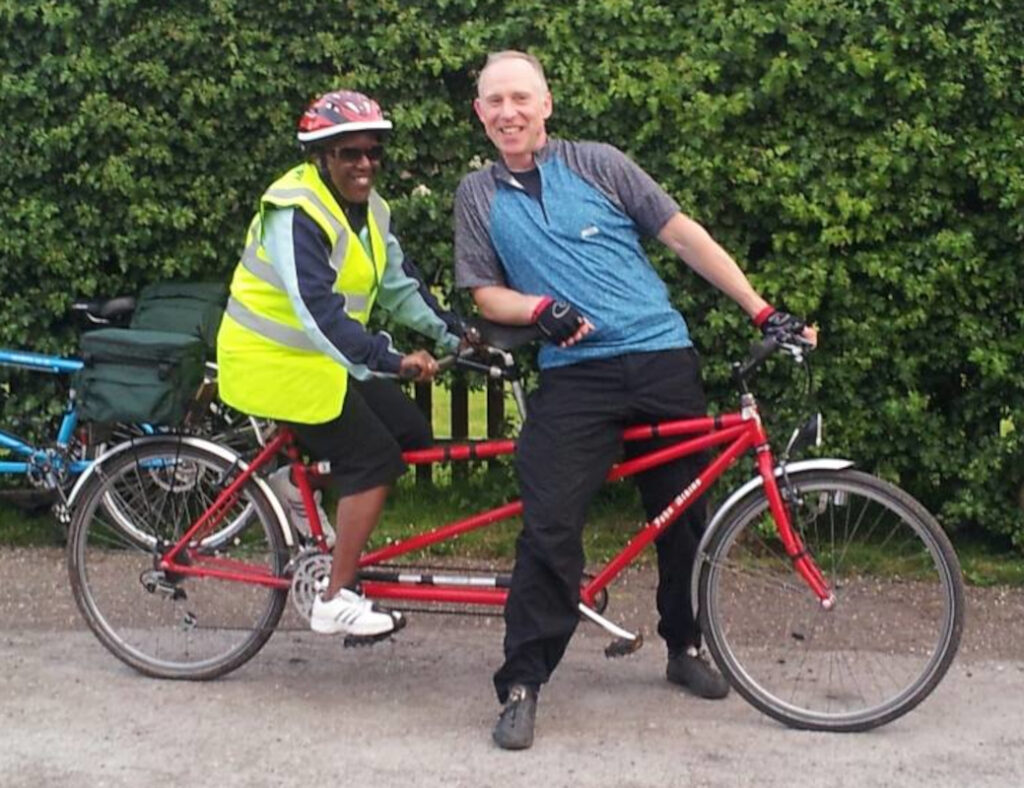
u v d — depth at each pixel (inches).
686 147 224.1
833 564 188.9
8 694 180.7
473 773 157.6
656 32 225.8
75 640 201.3
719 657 171.8
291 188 163.8
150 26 228.1
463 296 235.1
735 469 229.0
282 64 230.1
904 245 226.1
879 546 193.5
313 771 158.4
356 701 179.3
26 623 208.2
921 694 167.2
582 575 172.7
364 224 170.9
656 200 167.3
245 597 188.1
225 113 232.4
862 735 168.6
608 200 167.3
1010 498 233.0
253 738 167.5
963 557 235.6
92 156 234.2
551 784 154.9
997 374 223.0
